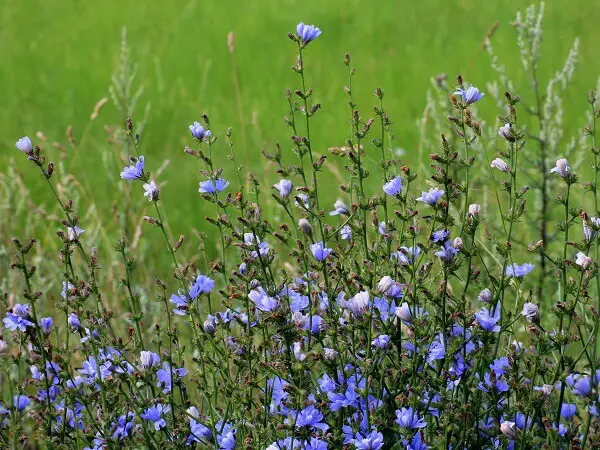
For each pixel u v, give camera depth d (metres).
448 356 4.44
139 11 20.66
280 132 13.40
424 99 14.16
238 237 4.76
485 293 4.74
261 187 9.35
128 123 4.89
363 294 4.19
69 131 8.55
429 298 4.55
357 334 4.90
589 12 17.78
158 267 8.65
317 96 14.78
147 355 4.59
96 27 19.66
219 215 4.88
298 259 4.69
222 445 4.45
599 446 4.44
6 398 6.21
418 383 4.68
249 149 12.91
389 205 8.90
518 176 9.41
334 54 16.86
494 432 4.56
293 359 4.60
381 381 4.51
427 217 4.74
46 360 4.92
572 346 6.53
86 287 4.84
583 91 14.09
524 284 7.30
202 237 5.17
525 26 8.44
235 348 4.83
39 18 20.45
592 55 15.47
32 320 4.75
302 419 4.25
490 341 4.59
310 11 19.73
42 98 15.30
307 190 4.92
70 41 18.62
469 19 18.23
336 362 4.39
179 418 4.64
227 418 4.79
